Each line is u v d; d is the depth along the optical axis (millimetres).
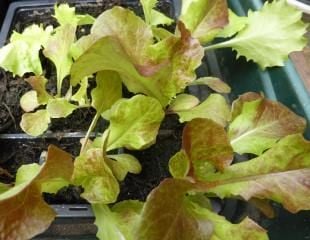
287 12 450
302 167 319
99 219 347
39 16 542
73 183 342
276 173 323
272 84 443
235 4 534
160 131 427
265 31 450
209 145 316
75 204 385
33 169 350
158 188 282
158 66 315
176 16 520
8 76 487
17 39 444
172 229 279
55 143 429
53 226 385
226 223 321
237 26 455
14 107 460
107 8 542
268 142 349
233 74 490
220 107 371
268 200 362
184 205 294
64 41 385
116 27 332
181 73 347
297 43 441
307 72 531
